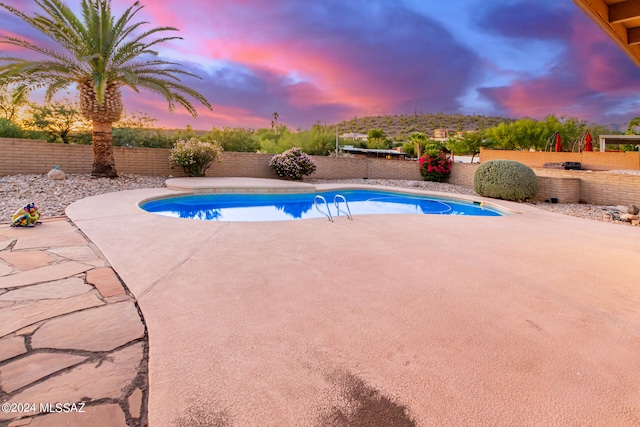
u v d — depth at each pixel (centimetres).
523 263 397
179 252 398
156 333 220
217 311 253
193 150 1251
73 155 1090
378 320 246
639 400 168
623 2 313
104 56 952
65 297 270
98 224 530
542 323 249
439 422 150
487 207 977
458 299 288
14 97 941
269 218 812
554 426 150
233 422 147
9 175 972
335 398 164
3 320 231
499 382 180
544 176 1128
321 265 368
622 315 265
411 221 653
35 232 475
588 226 646
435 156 1590
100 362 188
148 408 154
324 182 1518
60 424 143
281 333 224
